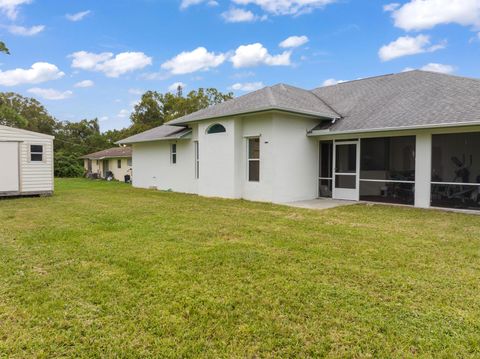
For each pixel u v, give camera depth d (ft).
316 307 10.96
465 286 12.70
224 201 38.60
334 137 40.16
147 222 25.20
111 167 106.42
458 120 29.68
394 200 36.88
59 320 10.14
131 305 11.09
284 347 8.82
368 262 15.48
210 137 43.65
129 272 14.10
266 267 14.75
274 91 43.68
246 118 40.45
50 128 163.32
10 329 9.64
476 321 10.03
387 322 10.01
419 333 9.41
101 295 11.83
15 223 24.89
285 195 38.47
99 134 169.78
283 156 38.14
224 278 13.44
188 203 36.99
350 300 11.46
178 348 8.74
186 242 19.07
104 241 19.24
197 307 10.95
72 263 15.24
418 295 11.91
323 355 8.47
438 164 33.53
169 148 54.75
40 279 13.29
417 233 21.59
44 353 8.54
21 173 43.75
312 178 41.78
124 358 8.37
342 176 40.37
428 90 39.55
